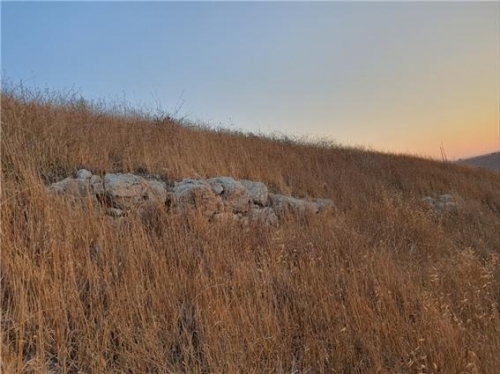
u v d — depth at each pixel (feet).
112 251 9.82
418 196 25.41
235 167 19.51
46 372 6.50
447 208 23.79
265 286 9.82
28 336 7.13
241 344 7.72
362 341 8.27
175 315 8.29
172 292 8.90
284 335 8.43
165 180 15.53
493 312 9.88
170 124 21.52
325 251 12.75
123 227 11.20
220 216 14.19
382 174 29.40
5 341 6.86
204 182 15.12
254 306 8.82
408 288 10.47
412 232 17.34
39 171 12.66
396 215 18.56
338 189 22.59
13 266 8.06
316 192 21.08
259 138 30.94
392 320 8.90
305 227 15.37
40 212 10.07
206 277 9.38
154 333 7.72
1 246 8.35
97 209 11.80
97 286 8.58
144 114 22.21
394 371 7.63
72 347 7.23
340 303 9.55
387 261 12.14
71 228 9.77
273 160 23.50
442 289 11.35
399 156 40.16
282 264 11.48
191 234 11.84
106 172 14.38
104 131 16.80
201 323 8.15
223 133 27.53
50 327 7.45
